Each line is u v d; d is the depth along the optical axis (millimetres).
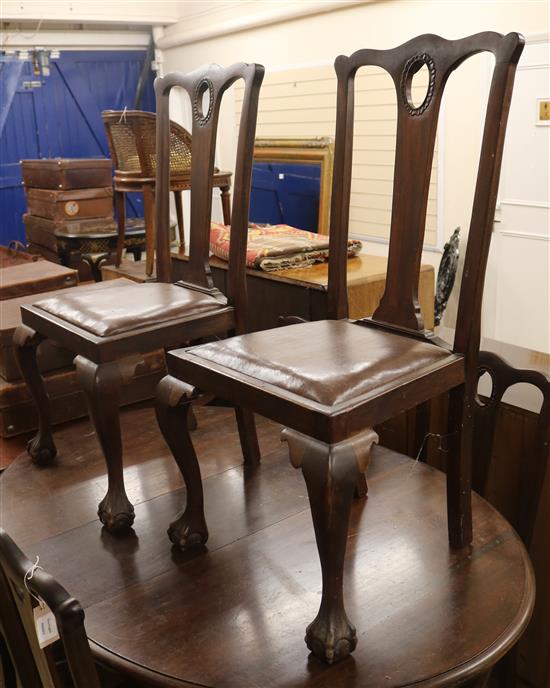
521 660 1871
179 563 1479
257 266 2602
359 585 1392
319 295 2387
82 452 1974
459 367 1374
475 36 1309
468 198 3508
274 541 1540
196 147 1763
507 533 1552
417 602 1342
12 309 2320
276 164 4410
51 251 4406
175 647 1249
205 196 1750
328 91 4125
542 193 3240
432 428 2027
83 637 867
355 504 1672
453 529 1493
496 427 1852
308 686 1155
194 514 1511
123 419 2178
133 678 1208
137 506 1698
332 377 1229
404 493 1716
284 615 1317
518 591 1369
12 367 2182
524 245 3361
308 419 1168
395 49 1443
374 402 1202
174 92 5438
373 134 3891
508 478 1862
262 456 1917
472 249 1354
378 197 3941
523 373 1635
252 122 1619
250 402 1275
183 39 5164
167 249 1922
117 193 3332
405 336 1487
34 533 1602
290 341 1425
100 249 4047
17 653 1044
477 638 1252
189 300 1693
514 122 3270
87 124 5512
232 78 1650
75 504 1716
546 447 1623
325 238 2900
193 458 1479
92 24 5328
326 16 4043
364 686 1153
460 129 3469
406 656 1215
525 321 3439
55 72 5289
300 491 1735
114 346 1536
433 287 2732
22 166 4582
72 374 2242
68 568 1474
